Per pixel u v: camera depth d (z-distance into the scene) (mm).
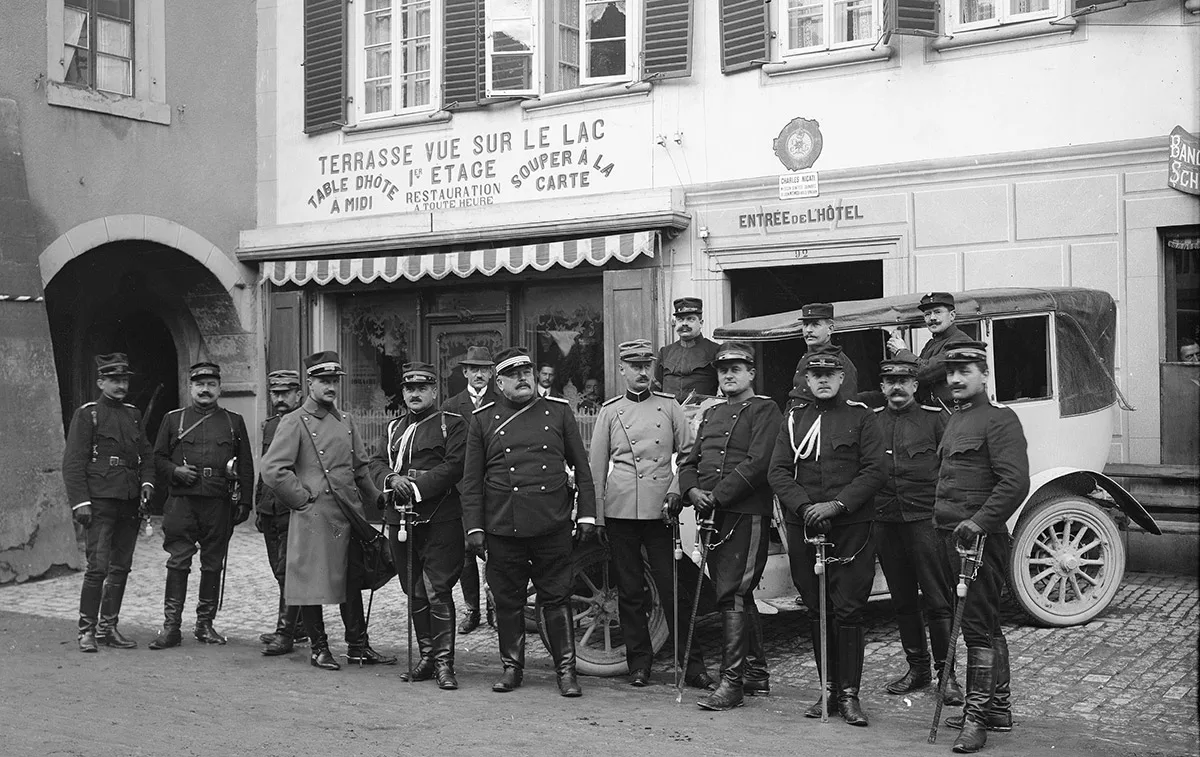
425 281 13461
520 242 12812
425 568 7008
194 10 13906
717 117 11859
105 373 8195
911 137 10875
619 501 6875
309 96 14242
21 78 12094
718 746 5578
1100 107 10031
